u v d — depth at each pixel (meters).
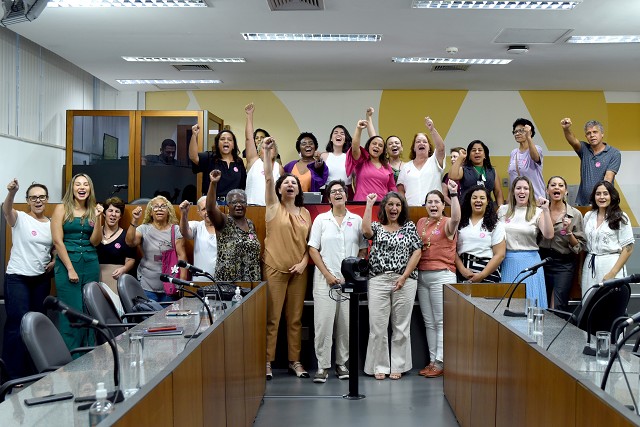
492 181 6.16
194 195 7.94
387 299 5.29
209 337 2.66
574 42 6.86
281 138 9.45
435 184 5.80
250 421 3.90
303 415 4.33
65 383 2.22
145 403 1.80
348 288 4.71
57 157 8.01
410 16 6.04
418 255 5.25
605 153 5.77
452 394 4.37
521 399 2.56
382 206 5.30
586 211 5.60
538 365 2.33
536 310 3.34
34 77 7.42
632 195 8.77
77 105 8.67
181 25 6.33
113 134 7.97
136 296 4.52
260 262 5.47
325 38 6.82
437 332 5.35
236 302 3.87
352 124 9.44
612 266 4.89
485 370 3.25
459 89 9.38
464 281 5.41
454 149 6.30
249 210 5.60
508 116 9.42
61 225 5.12
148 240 5.36
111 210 5.41
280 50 7.28
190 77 8.62
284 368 5.68
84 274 5.13
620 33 6.50
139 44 7.02
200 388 2.48
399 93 9.41
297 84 9.05
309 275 5.68
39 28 6.42
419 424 4.12
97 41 6.90
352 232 5.32
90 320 2.13
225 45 7.07
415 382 5.19
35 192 5.25
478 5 5.75
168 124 7.97
